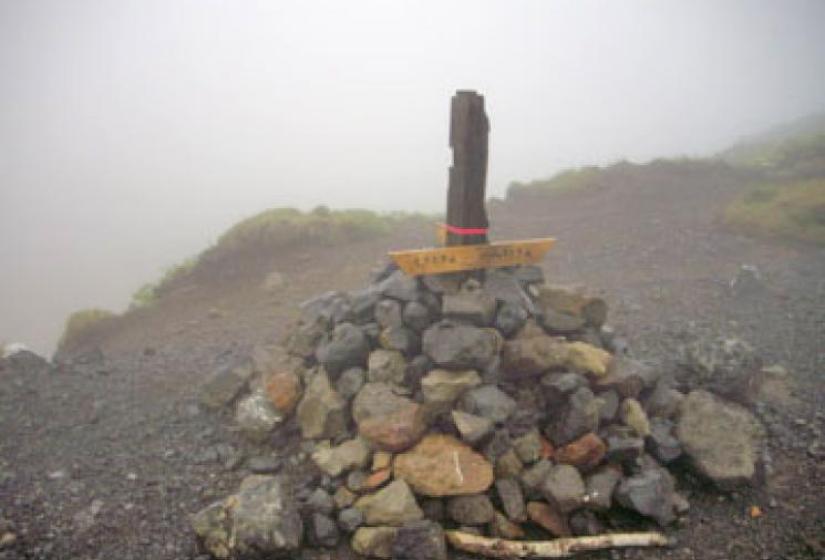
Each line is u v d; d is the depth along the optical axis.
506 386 1.98
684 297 3.88
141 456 2.14
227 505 1.66
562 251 5.16
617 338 2.37
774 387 2.51
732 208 5.76
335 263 5.02
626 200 6.57
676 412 2.09
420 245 5.38
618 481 1.78
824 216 5.25
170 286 5.01
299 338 2.34
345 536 1.68
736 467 1.85
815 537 1.69
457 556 1.62
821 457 2.02
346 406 2.03
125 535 1.73
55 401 2.62
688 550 1.66
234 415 2.36
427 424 1.88
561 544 1.62
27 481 1.97
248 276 4.96
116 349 3.73
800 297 3.71
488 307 2.04
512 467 1.79
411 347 2.04
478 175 2.10
